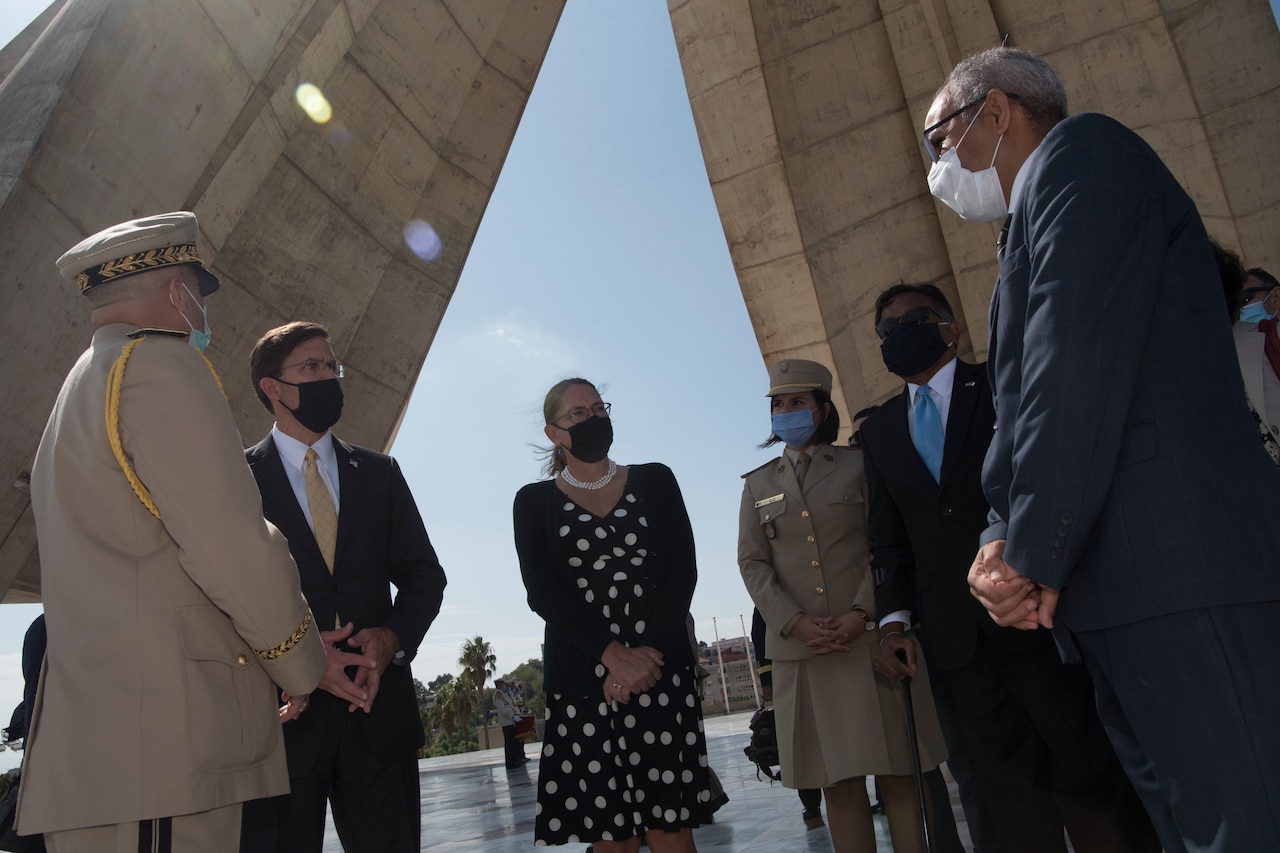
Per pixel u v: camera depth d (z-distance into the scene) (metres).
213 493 1.83
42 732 1.77
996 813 2.63
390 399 8.89
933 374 3.02
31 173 5.12
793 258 10.69
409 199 9.12
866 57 10.38
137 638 1.78
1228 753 1.37
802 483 3.56
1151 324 1.55
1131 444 1.50
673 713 2.86
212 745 1.79
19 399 5.15
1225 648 1.40
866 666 3.22
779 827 4.82
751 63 10.55
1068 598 1.57
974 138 1.97
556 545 3.08
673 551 3.14
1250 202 8.50
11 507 5.29
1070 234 1.54
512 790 9.48
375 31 8.52
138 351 1.88
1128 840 2.54
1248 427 1.54
